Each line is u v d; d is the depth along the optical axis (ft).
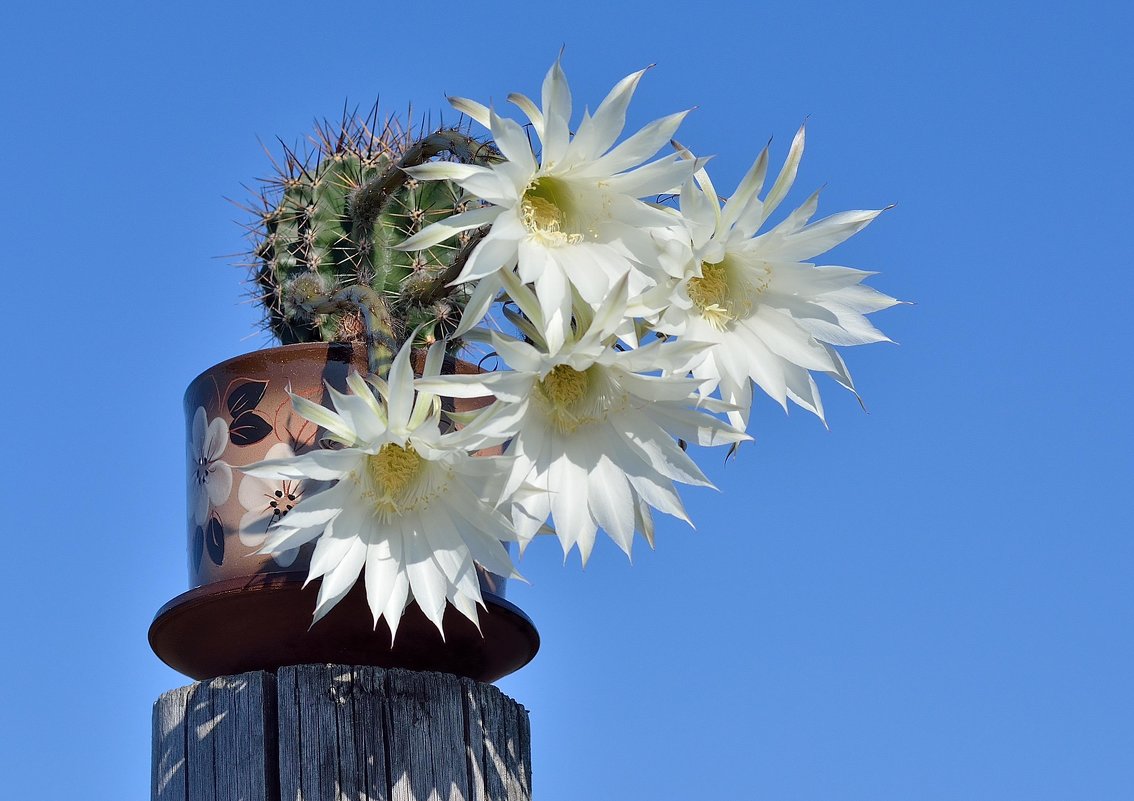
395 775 6.77
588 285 5.87
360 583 6.84
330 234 8.01
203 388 7.43
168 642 7.20
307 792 6.68
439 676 7.04
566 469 6.12
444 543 6.09
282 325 8.38
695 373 6.23
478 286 5.91
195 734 6.95
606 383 6.09
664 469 6.13
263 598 6.89
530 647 7.55
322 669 6.86
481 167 6.02
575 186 6.07
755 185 6.16
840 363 6.52
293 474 5.88
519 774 7.36
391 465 6.11
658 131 6.01
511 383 5.81
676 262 6.01
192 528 7.38
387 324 6.97
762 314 6.46
